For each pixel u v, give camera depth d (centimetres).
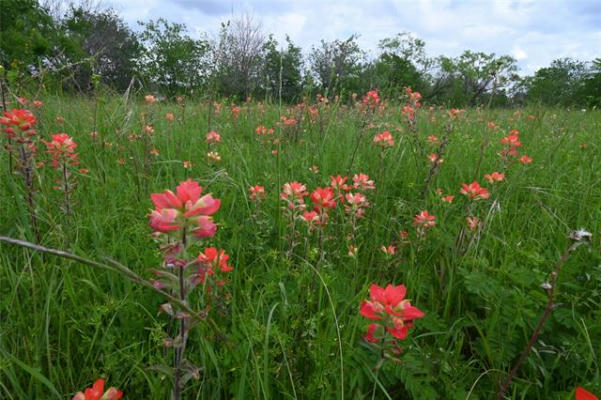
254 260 253
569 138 574
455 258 243
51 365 160
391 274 255
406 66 2859
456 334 197
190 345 192
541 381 187
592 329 195
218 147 479
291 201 244
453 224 294
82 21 2894
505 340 196
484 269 241
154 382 153
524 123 761
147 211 290
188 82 723
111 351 182
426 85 3052
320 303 192
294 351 185
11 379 149
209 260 184
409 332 196
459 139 560
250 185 333
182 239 110
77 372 179
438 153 334
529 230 309
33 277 199
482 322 208
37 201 277
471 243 248
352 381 167
